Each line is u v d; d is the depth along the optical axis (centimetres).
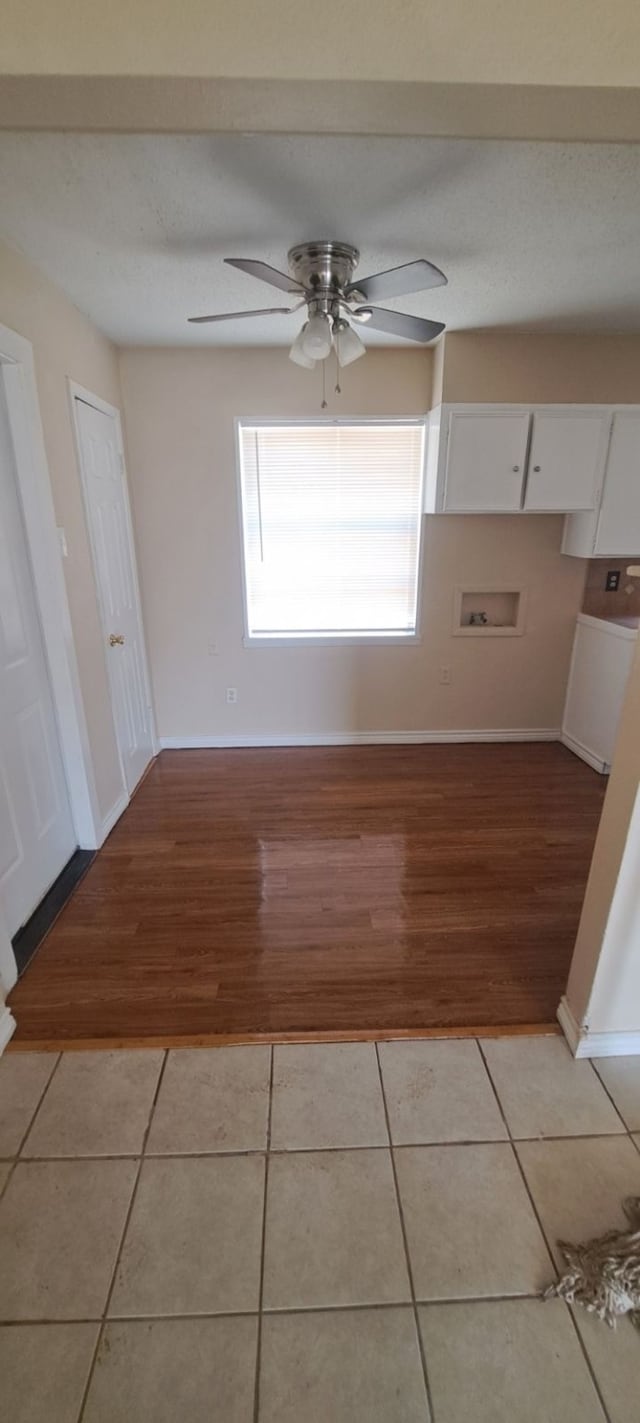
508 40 95
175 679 375
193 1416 98
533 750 381
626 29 95
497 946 205
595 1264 115
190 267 213
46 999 182
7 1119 146
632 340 297
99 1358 105
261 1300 112
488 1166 135
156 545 346
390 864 254
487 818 293
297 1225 124
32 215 176
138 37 93
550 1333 108
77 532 250
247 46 94
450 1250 120
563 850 264
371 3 93
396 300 252
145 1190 130
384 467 345
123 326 277
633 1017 159
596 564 360
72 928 215
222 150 144
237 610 362
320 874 247
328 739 391
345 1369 103
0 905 176
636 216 180
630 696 137
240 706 383
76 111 102
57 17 92
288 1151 138
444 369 299
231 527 345
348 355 212
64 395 238
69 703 243
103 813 278
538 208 175
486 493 315
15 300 198
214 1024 172
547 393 304
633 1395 100
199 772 352
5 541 203
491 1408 99
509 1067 159
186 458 332
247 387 322
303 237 191
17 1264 118
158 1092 152
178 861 257
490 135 106
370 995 183
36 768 227
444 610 367
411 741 393
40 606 227
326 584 366
